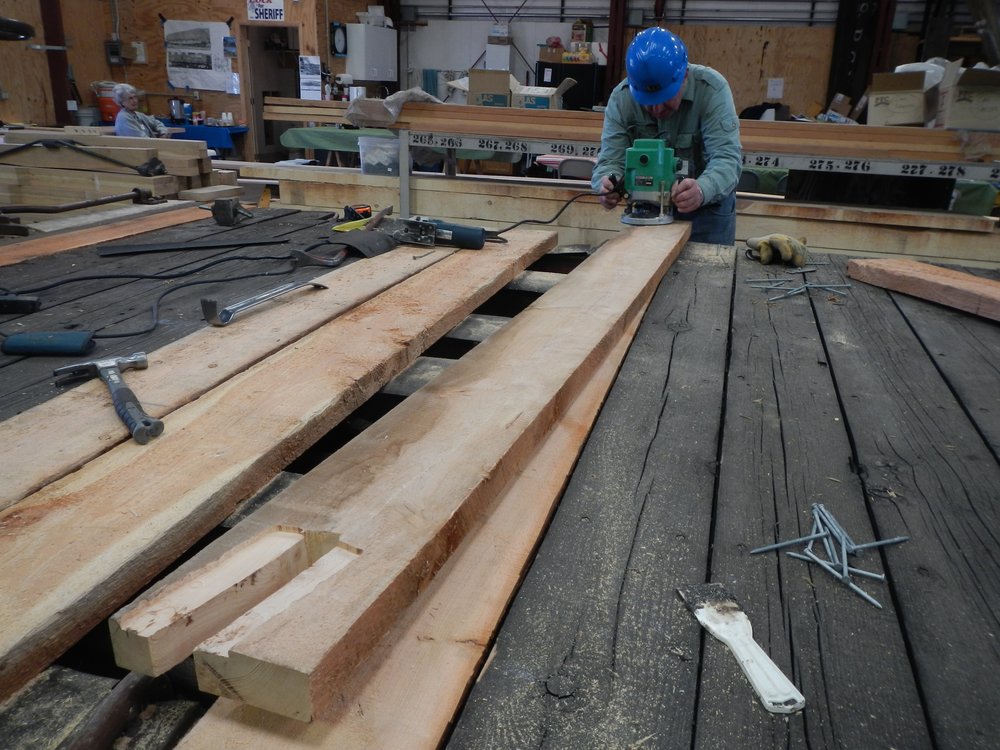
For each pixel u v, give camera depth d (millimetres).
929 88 4086
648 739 813
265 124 11375
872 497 1330
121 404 1424
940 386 1847
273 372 1638
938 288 2525
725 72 10609
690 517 1245
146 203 3744
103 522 1100
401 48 11836
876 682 913
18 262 2592
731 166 3209
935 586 1096
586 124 4348
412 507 1104
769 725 840
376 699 837
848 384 1846
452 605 997
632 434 1540
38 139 4500
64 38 9102
